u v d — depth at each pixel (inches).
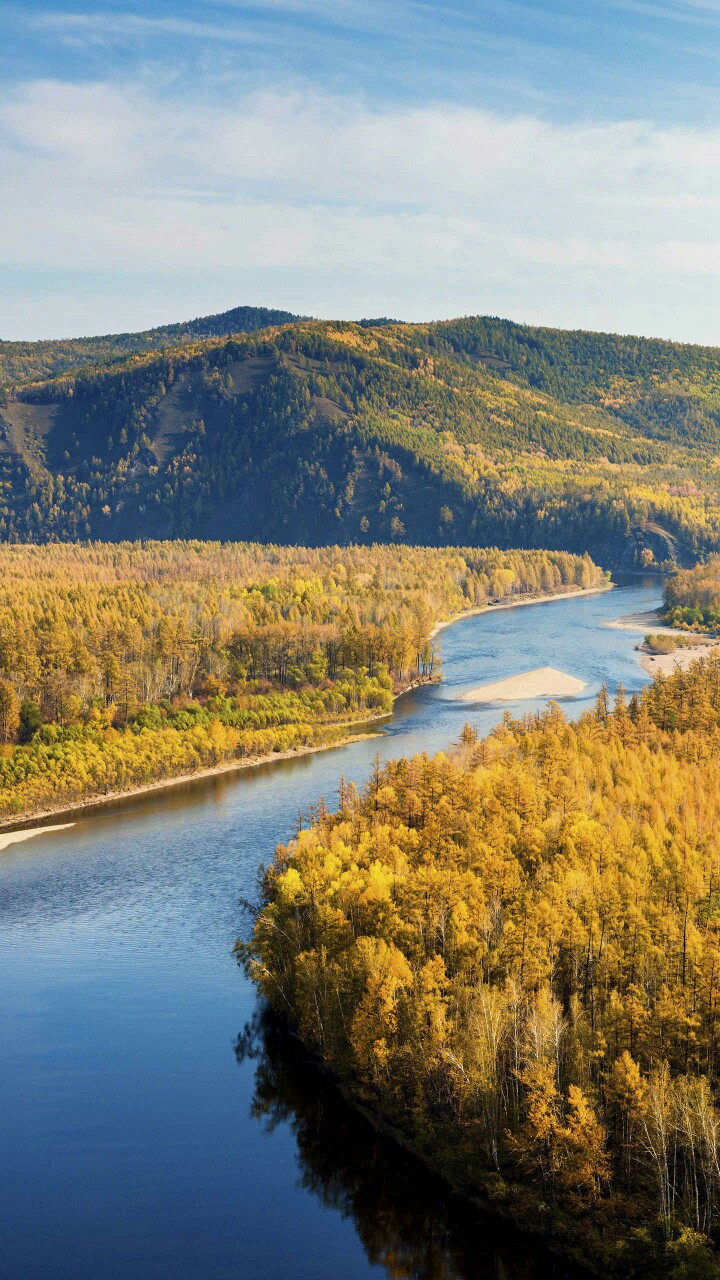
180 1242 2746.1
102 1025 3786.9
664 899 3703.3
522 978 3292.3
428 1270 2677.2
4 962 4301.2
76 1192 2925.7
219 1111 3299.7
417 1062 3112.7
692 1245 2474.2
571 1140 2704.2
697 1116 2642.7
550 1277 2662.4
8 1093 3363.7
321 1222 2832.2
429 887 3688.5
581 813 4532.5
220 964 4276.6
